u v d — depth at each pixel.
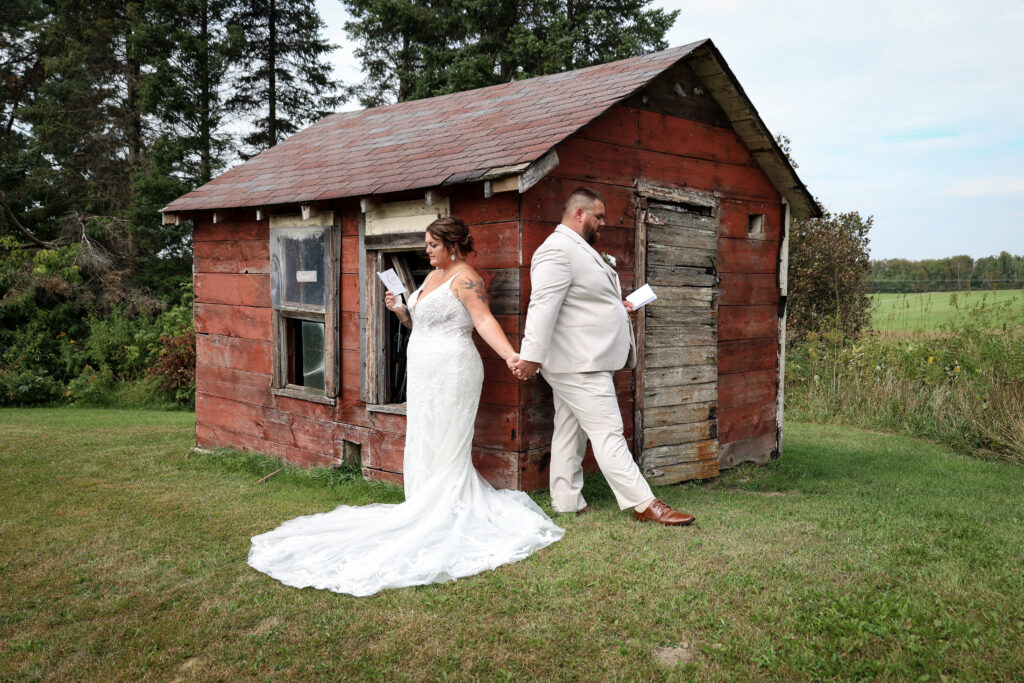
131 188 18.88
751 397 6.71
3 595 3.45
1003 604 2.94
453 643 2.86
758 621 2.90
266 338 6.65
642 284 5.57
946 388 8.80
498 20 17.38
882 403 9.22
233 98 21.48
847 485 5.79
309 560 3.75
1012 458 7.00
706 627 2.90
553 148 4.55
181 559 3.91
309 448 6.30
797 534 3.96
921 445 7.75
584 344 4.32
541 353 4.16
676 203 5.87
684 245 5.95
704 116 6.07
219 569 3.74
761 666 2.62
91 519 4.68
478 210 4.95
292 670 2.74
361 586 3.41
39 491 5.48
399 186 5.01
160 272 18.41
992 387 8.02
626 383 5.52
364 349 5.70
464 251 4.54
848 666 2.59
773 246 6.88
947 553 3.57
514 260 4.73
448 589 3.36
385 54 21.11
